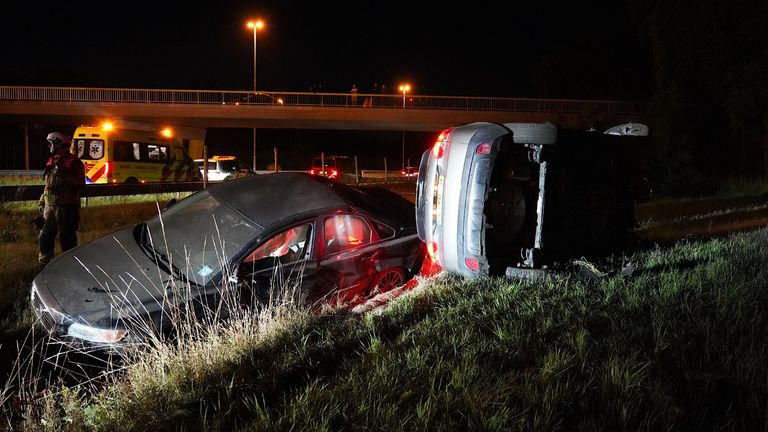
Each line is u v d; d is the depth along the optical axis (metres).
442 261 6.33
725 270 5.99
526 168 6.32
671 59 29.30
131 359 4.90
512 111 50.44
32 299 5.79
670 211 16.27
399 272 7.05
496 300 5.30
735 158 32.53
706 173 31.30
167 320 5.19
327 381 3.88
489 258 6.14
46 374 5.08
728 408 3.17
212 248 6.02
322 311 5.73
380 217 7.01
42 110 50.69
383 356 4.10
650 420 3.09
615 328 4.41
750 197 22.08
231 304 5.48
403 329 4.75
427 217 6.45
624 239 7.55
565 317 4.73
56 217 8.05
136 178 23.64
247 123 55.00
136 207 16.02
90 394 4.62
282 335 4.89
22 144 57.03
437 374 3.75
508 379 3.69
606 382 3.49
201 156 61.19
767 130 28.95
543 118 49.91
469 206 5.95
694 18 27.64
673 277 5.77
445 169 6.18
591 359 3.88
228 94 52.69
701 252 7.35
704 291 5.34
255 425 3.30
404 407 3.41
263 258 6.14
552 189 6.68
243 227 6.24
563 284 5.81
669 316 4.61
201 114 51.59
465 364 3.81
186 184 20.12
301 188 6.93
